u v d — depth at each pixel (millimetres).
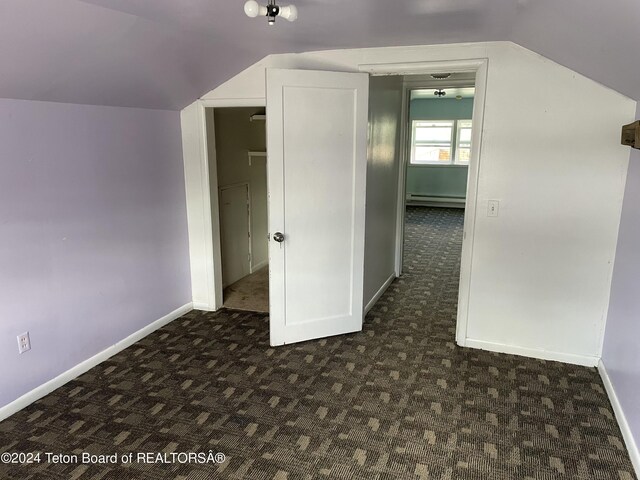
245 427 2486
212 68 3299
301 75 3139
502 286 3281
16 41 1961
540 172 3045
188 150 3877
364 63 3328
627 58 1951
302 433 2436
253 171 5148
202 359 3254
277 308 3395
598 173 2922
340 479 2105
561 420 2553
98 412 2615
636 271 2447
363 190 3486
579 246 3049
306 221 3357
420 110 9875
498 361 3238
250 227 5188
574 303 3129
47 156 2682
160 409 2648
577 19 1850
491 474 2141
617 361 2680
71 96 2725
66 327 2912
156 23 2346
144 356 3297
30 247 2629
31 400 2695
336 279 3551
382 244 4496
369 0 2055
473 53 3053
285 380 2977
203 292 4141
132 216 3400
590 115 2871
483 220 3230
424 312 4152
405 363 3207
